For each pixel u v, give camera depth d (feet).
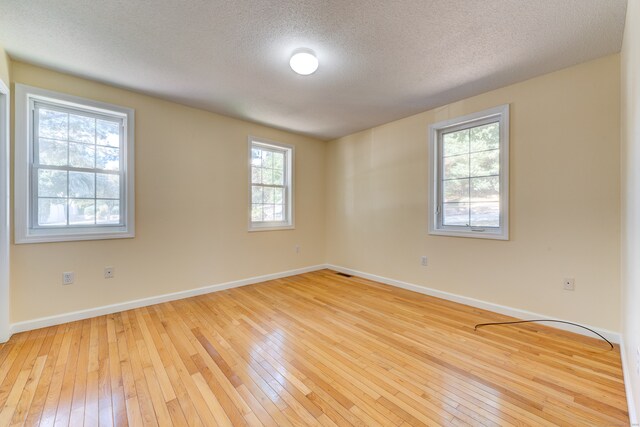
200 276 11.23
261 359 6.40
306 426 4.47
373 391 5.31
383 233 13.03
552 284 8.13
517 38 6.54
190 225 10.94
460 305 9.97
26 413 4.70
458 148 10.52
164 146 10.23
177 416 4.66
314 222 15.58
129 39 6.64
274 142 13.67
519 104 8.72
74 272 8.48
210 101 10.31
